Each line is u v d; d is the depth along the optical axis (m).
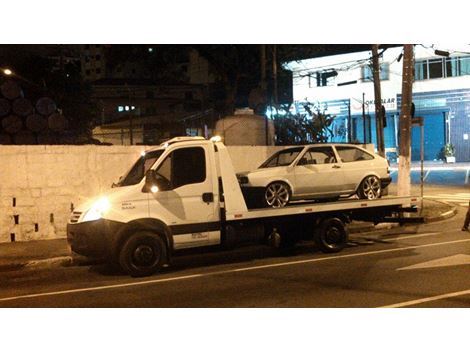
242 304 7.40
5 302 8.09
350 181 11.91
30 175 13.46
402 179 16.50
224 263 10.73
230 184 10.07
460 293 7.54
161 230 9.64
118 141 32.03
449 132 44.28
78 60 32.88
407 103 16.50
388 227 15.31
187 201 9.77
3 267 10.85
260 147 16.67
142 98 43.22
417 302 7.15
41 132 16.00
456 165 39.47
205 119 27.00
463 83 43.38
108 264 11.27
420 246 11.76
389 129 45.12
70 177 13.84
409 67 16.50
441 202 20.47
